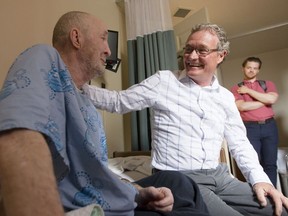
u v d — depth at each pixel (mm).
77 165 560
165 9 2258
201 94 1272
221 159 1792
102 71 818
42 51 537
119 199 618
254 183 1199
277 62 4230
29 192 354
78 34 743
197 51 1267
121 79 2426
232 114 1362
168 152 1216
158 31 2201
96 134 651
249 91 2590
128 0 2375
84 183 568
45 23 1514
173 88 1279
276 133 2574
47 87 494
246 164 1292
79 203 554
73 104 552
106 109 1259
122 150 2252
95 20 792
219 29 1339
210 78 1322
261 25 3475
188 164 1184
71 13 779
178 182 901
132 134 2105
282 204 1097
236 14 3117
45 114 445
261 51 4312
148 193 754
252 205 1125
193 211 746
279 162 2857
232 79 4473
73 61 749
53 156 469
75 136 552
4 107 410
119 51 2457
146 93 1266
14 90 440
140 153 1940
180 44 2473
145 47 2229
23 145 385
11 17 1278
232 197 1171
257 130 2535
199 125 1230
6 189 353
